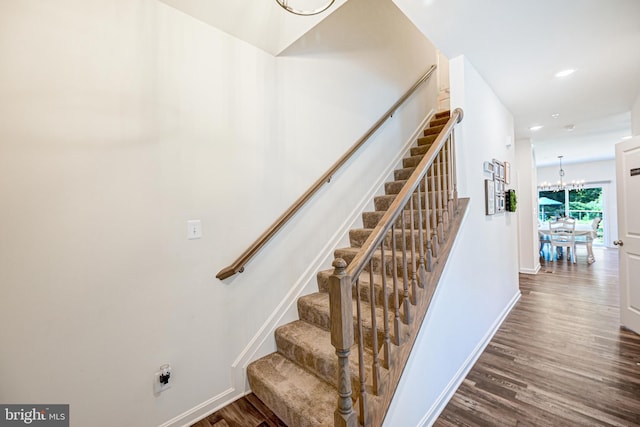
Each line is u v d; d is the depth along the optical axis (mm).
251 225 2004
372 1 3205
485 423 1643
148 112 1541
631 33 2064
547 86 2961
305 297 2287
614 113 3812
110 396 1407
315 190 2389
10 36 1179
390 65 3488
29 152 1216
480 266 2545
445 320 1882
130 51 1484
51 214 1263
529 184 5352
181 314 1652
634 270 2752
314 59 2492
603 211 8742
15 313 1182
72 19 1317
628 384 1953
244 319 1946
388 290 1899
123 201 1456
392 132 3498
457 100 2369
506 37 2107
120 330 1439
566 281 4734
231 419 1688
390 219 1390
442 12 1835
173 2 1612
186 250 1679
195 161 1722
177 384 1629
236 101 1925
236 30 1871
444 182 2066
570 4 1765
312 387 1665
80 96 1337
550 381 2018
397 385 1352
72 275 1310
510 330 2891
